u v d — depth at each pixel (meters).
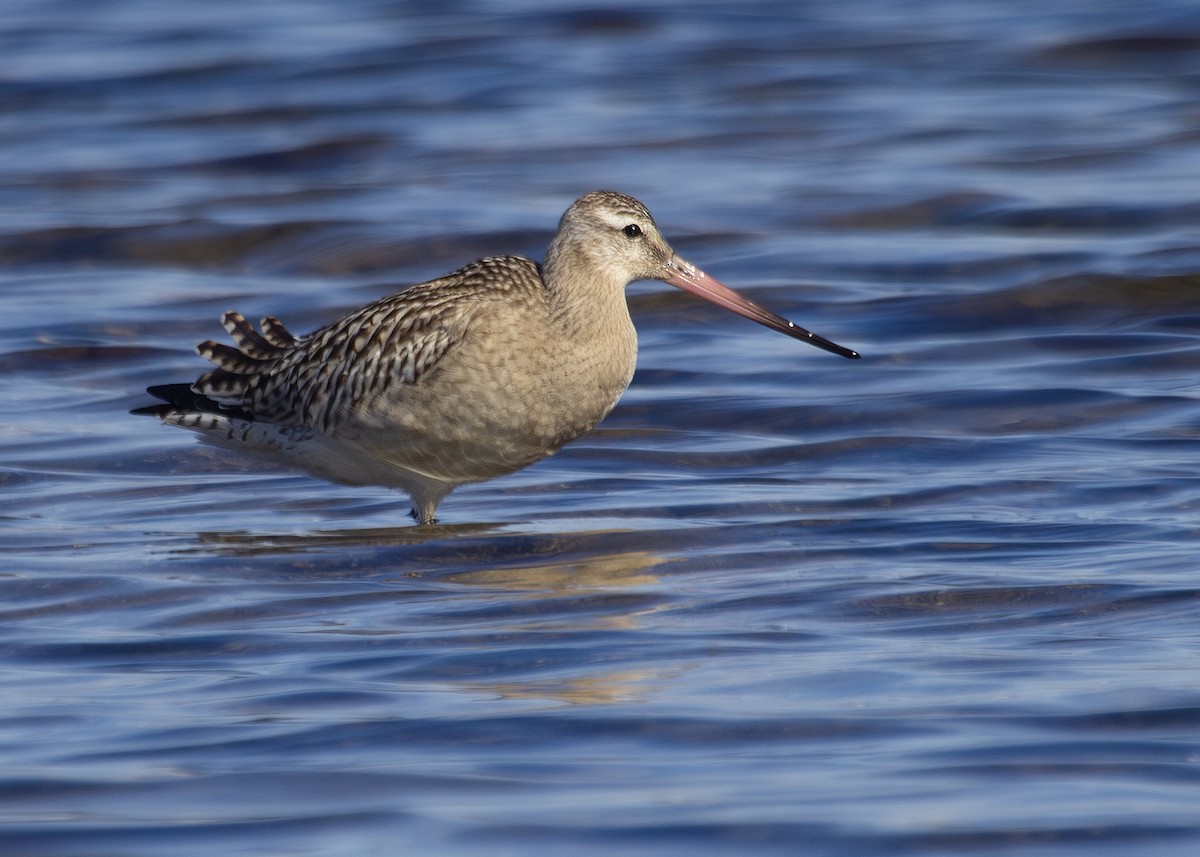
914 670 9.49
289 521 13.38
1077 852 7.23
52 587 11.54
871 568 11.62
